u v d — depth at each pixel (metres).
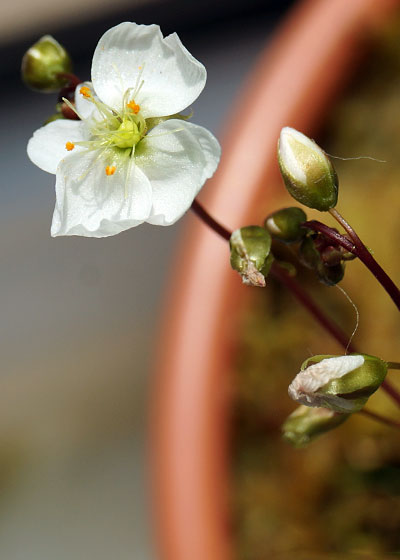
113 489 0.29
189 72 0.18
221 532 0.22
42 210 0.34
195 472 0.22
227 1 0.32
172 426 0.22
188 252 0.23
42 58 0.19
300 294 0.20
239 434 0.22
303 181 0.18
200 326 0.23
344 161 0.23
